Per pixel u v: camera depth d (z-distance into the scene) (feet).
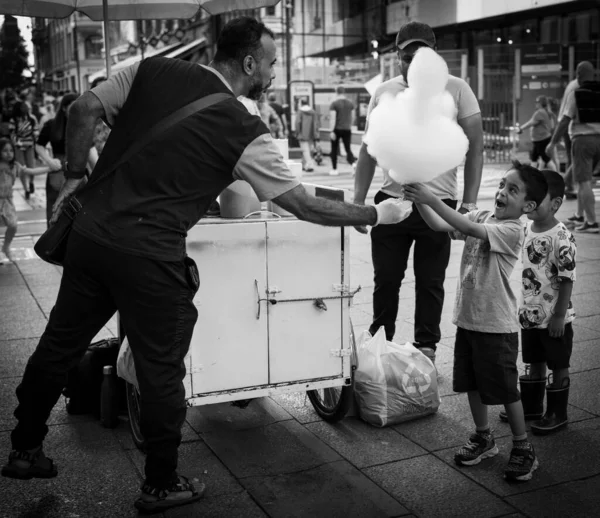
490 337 11.10
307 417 13.56
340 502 10.41
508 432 12.75
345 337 12.46
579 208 32.14
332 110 59.77
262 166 9.53
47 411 10.43
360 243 30.30
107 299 10.03
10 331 18.69
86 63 199.52
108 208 9.49
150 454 10.00
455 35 90.89
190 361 11.58
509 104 64.18
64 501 10.50
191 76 9.61
